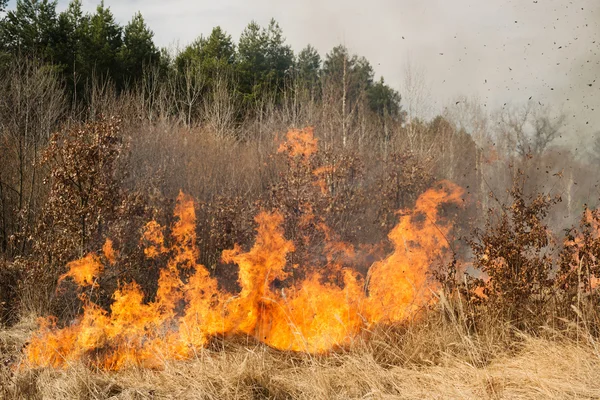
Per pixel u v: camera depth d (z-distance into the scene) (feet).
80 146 23.76
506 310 18.53
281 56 120.57
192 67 87.35
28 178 33.83
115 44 92.32
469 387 14.78
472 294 18.90
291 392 15.23
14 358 17.79
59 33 85.61
